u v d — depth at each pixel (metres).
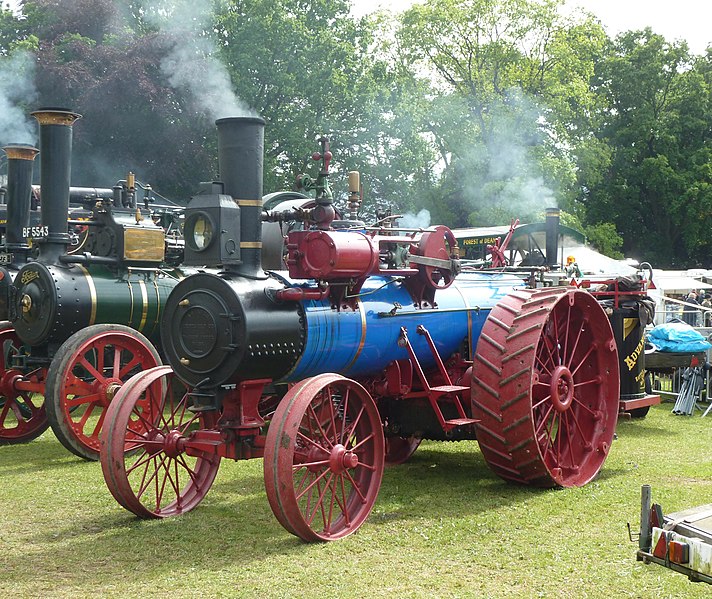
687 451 7.81
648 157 36.62
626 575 4.30
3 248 10.07
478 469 7.05
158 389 7.00
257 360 5.14
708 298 20.28
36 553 4.81
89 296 8.16
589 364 6.97
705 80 37.91
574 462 6.65
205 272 5.29
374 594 4.07
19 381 8.31
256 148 5.37
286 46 24.16
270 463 4.75
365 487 5.50
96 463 7.45
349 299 5.73
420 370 6.09
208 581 4.29
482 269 8.08
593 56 37.81
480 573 4.38
